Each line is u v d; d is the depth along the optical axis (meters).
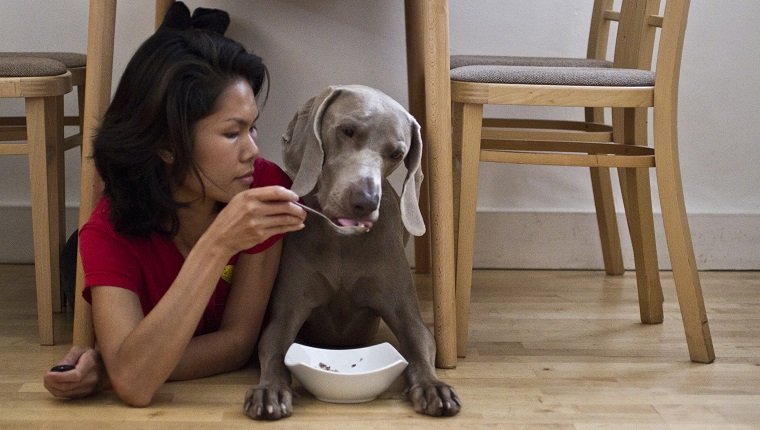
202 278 1.44
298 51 2.51
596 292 2.37
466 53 2.56
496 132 2.21
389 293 1.70
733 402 1.58
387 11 2.51
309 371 1.49
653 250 2.06
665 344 1.92
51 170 2.00
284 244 1.72
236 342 1.64
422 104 2.35
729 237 2.63
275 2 2.49
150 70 1.47
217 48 1.49
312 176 1.55
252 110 1.51
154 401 1.51
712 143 2.62
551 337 1.96
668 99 1.78
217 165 1.48
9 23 2.48
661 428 1.45
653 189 2.63
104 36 1.76
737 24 2.57
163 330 1.44
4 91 1.75
